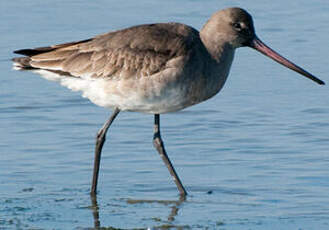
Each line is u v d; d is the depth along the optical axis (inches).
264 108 749.3
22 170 621.0
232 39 585.0
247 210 548.1
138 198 574.2
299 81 813.2
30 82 818.8
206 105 762.8
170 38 567.2
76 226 520.7
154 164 635.5
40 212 544.1
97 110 751.7
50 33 936.9
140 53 563.8
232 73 838.5
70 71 575.8
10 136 686.5
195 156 647.1
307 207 550.3
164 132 699.4
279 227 516.1
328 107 746.8
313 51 887.7
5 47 892.0
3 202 560.7
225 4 1059.3
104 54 570.3
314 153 645.3
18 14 1017.5
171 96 566.6
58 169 624.7
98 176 610.2
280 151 651.5
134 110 585.6
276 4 1072.2
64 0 1082.1
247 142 672.4
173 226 520.1
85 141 677.9
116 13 1018.7
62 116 734.5
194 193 581.3
